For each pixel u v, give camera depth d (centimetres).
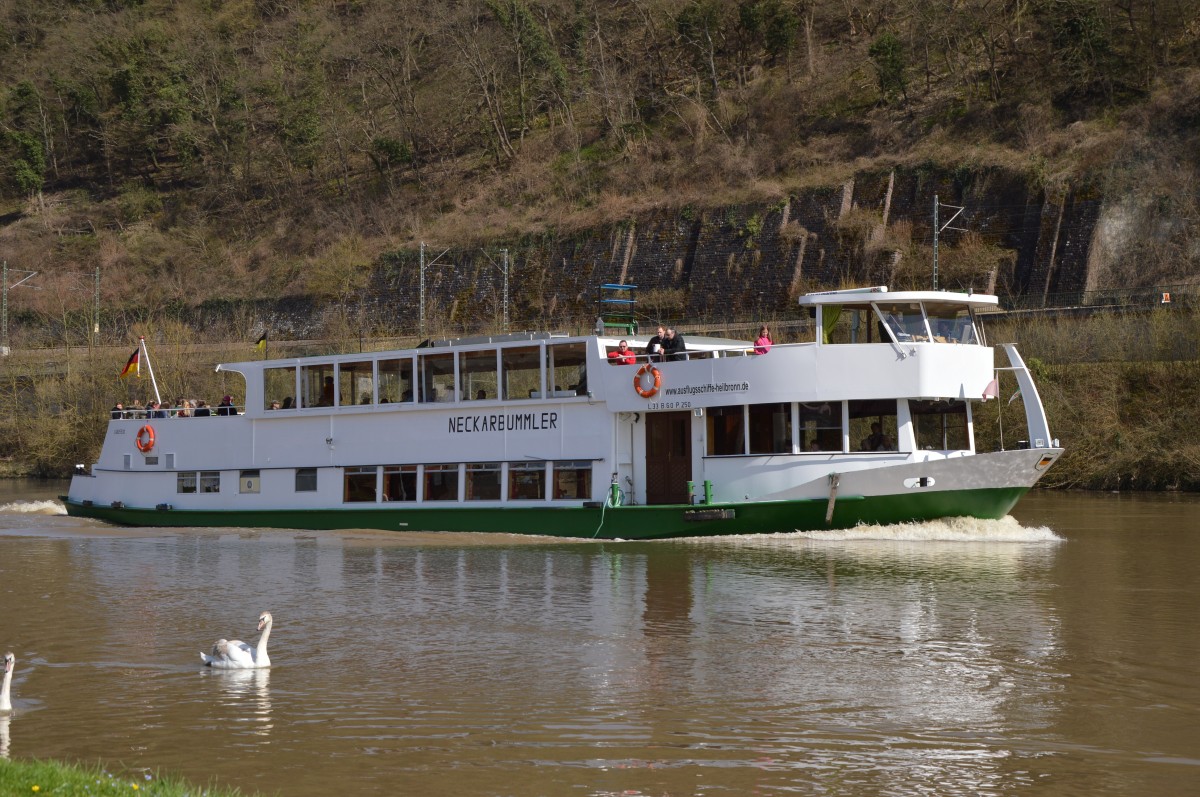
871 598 2478
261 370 3941
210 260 13588
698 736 1540
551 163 12775
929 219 9306
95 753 1482
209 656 1944
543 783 1366
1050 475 6025
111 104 16650
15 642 2133
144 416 4388
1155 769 1416
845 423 3170
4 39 17950
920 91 11044
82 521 4381
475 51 14225
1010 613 2316
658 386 3309
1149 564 2934
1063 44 10094
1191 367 6141
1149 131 8819
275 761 1445
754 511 3241
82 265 13988
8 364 9494
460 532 3597
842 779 1384
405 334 10681
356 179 14150
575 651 2016
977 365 3198
